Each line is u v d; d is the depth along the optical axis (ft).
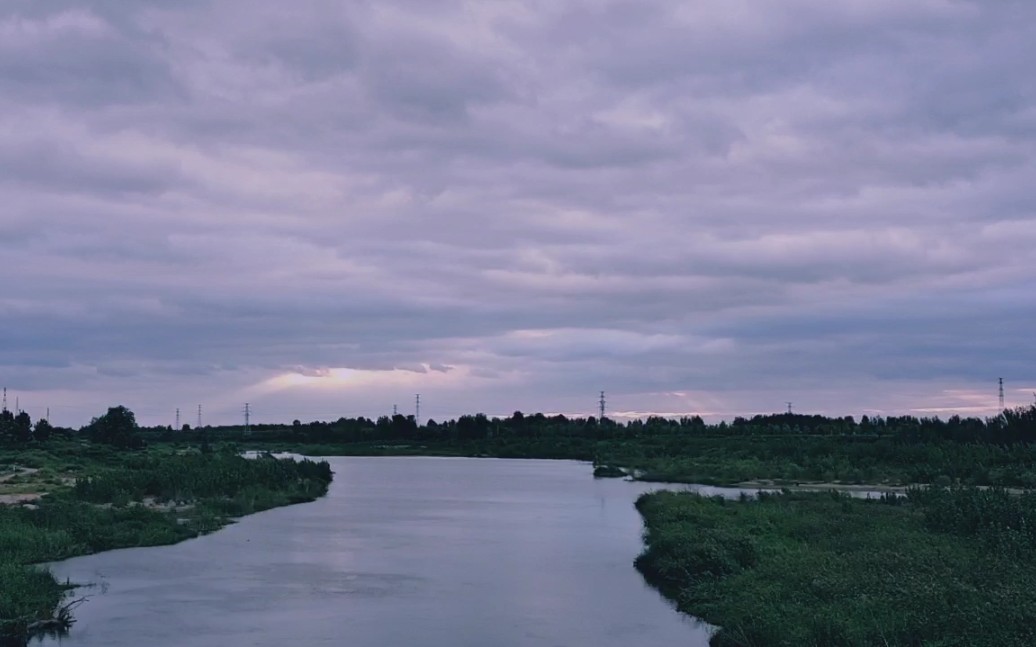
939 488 140.05
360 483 264.31
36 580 86.94
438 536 139.95
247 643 74.28
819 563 79.97
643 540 127.65
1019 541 86.17
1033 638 52.49
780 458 293.02
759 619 66.85
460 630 78.23
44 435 297.53
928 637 56.03
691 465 293.84
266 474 202.49
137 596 92.17
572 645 73.10
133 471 176.14
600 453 410.93
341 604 88.94
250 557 117.29
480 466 380.78
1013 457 222.07
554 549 125.59
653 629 77.87
